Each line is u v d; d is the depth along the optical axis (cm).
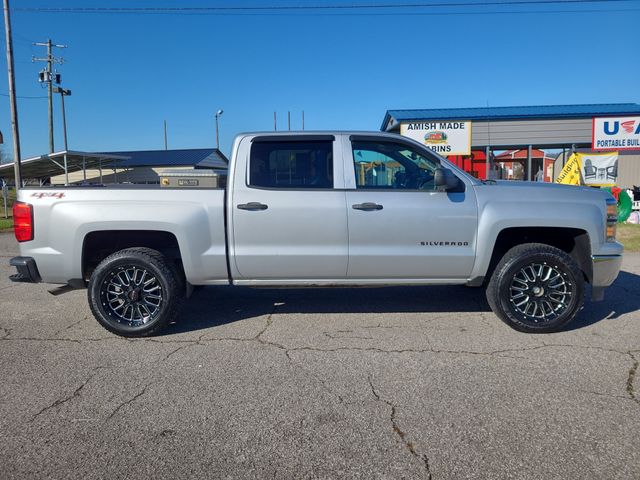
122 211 481
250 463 281
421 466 277
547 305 494
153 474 272
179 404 351
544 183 526
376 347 458
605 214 496
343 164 492
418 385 377
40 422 328
